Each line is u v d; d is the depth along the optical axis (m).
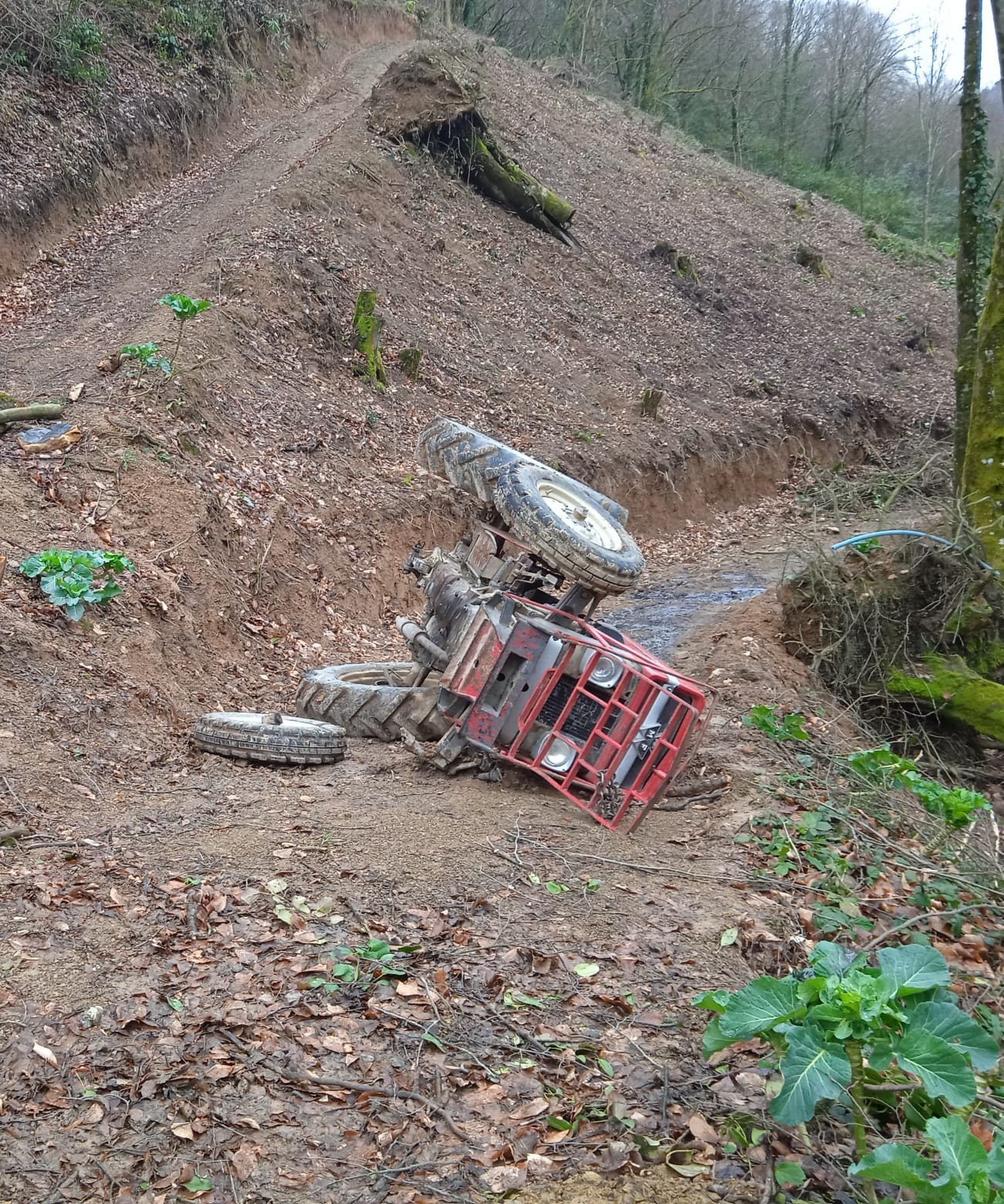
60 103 20.84
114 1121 3.61
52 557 8.09
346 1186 3.49
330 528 12.75
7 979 4.23
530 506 7.20
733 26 58.59
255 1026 4.16
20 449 9.99
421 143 26.38
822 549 12.21
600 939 5.12
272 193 20.23
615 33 58.69
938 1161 3.66
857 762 7.84
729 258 35.44
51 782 6.15
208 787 6.62
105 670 7.72
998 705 10.66
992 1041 3.55
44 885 4.95
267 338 15.40
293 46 32.66
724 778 7.75
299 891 5.24
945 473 21.05
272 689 9.52
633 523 19.47
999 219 13.45
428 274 22.02
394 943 4.86
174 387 12.27
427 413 17.17
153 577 9.20
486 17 58.44
